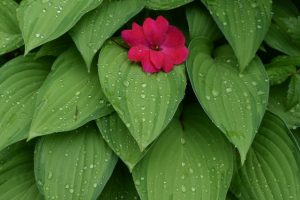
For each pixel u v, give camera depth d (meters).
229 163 0.70
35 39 0.69
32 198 0.73
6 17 0.77
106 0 0.71
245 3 0.73
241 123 0.68
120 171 0.75
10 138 0.71
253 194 0.71
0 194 0.73
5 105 0.72
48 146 0.71
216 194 0.69
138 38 0.70
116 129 0.70
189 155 0.70
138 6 0.71
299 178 0.70
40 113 0.69
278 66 0.74
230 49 0.74
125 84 0.68
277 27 0.76
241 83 0.70
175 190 0.69
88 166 0.70
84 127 0.72
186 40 0.76
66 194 0.69
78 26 0.70
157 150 0.70
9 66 0.74
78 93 0.71
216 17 0.71
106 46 0.71
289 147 0.71
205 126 0.72
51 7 0.70
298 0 0.81
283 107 0.74
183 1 0.72
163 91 0.68
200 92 0.69
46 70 0.76
